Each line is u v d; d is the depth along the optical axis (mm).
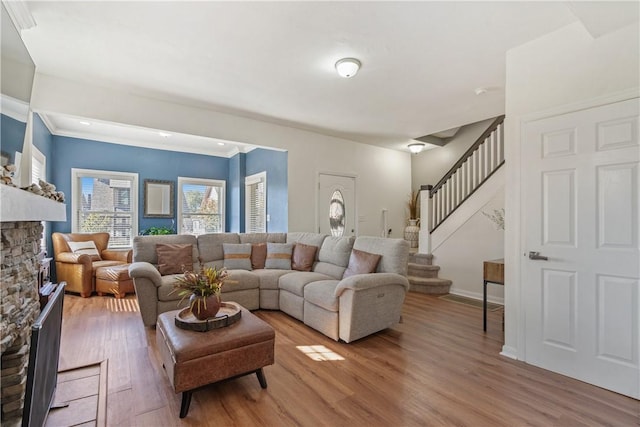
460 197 4840
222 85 3295
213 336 1950
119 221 5457
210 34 2371
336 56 2689
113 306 3922
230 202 6633
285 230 4875
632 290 1953
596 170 2090
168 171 5961
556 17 2143
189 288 2160
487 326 3279
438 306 4039
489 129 4449
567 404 1880
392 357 2527
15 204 1325
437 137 6102
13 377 1642
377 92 3465
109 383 2109
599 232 2078
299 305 3371
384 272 3258
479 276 4480
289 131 4820
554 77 2295
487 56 2680
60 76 3104
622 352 1982
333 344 2801
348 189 5551
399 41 2457
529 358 2398
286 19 2189
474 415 1778
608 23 1930
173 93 3512
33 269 1971
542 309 2330
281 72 2994
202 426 1691
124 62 2816
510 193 2535
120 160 5461
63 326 3207
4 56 1715
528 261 2406
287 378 2193
